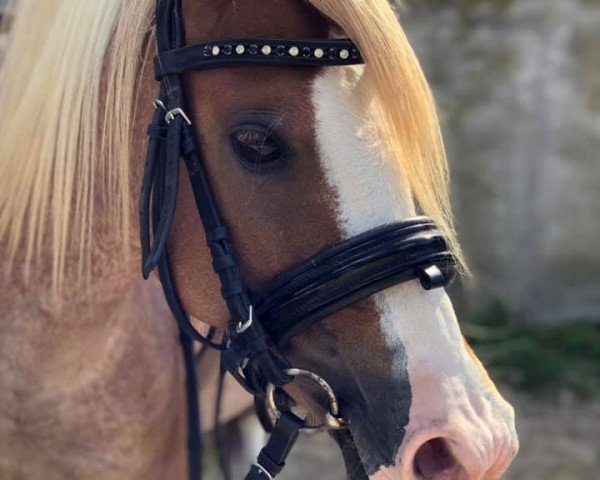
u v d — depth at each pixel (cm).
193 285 150
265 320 144
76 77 150
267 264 143
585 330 408
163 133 146
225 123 142
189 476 186
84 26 150
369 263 136
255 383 150
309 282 139
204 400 208
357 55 139
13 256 160
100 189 155
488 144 414
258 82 140
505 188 414
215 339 188
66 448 171
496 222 416
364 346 139
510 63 413
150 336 181
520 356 389
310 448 349
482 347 393
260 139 140
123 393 176
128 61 148
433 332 138
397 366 137
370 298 138
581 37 411
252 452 250
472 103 415
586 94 412
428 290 139
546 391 378
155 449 183
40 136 154
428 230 138
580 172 413
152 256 145
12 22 171
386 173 138
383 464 137
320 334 143
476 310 414
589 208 415
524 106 412
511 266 417
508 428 137
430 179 142
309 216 139
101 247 158
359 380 140
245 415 246
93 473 173
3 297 163
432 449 139
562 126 412
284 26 140
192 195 147
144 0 149
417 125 138
